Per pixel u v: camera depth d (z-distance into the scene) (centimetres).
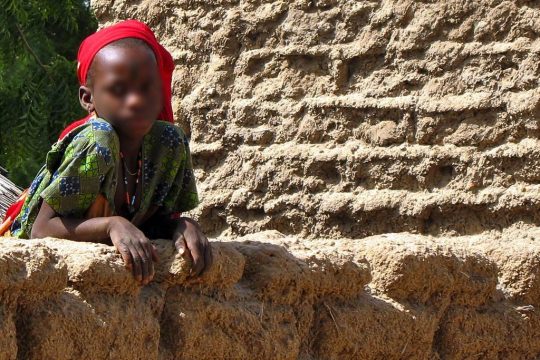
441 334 480
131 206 401
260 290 400
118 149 383
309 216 691
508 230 629
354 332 430
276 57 720
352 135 687
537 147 625
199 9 752
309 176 693
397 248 455
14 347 312
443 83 658
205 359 378
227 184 727
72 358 329
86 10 1741
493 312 500
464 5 655
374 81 684
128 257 351
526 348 509
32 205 391
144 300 362
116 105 384
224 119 735
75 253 342
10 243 326
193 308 375
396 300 455
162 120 420
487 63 645
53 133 1512
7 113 1508
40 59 1575
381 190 668
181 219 384
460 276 475
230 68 738
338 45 698
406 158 661
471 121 646
